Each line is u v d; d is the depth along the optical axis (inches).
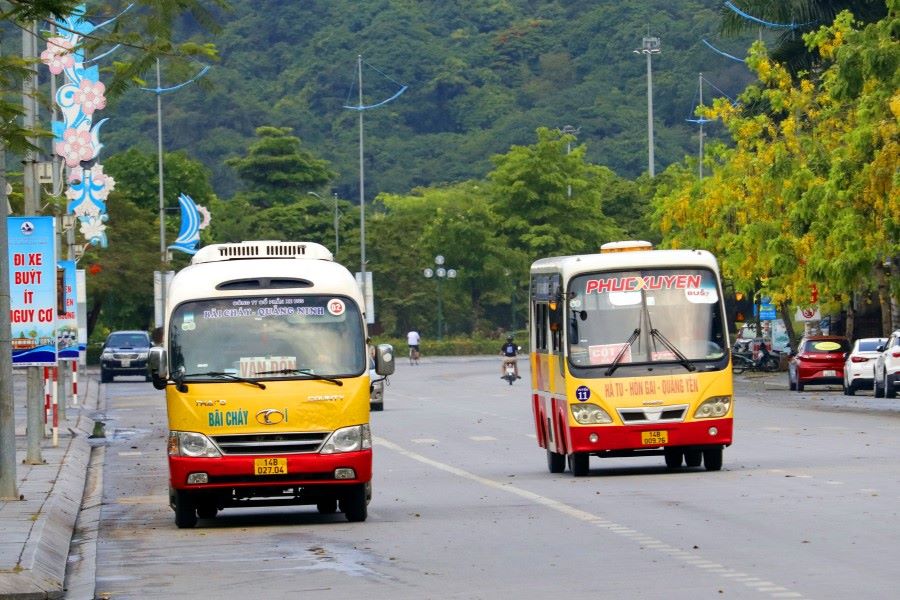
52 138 1483.8
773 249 4773.6
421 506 1733.5
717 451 2086.6
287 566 1268.5
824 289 4680.1
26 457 2436.0
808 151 4626.0
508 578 1153.4
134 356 5989.2
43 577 1223.5
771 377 5866.1
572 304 2096.5
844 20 4461.1
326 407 1566.2
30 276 2410.2
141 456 2711.6
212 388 1563.7
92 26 1275.8
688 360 2073.1
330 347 1589.6
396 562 1267.2
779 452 2347.4
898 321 4478.3
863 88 3799.2
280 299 1604.3
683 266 2111.2
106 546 1465.3
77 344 2869.1
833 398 4249.5
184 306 1600.6
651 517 1518.2
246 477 1553.9
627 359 2075.5
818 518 1457.9
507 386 5506.9
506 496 1812.3
